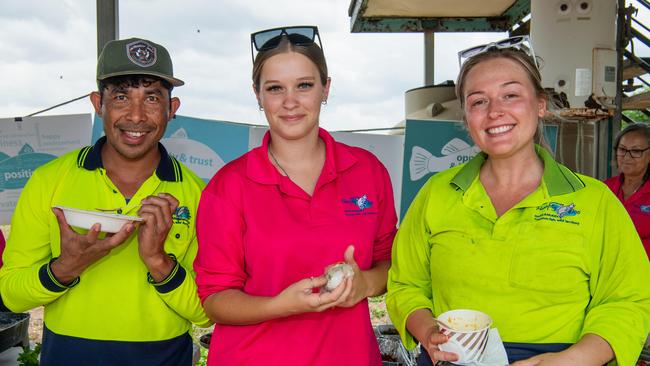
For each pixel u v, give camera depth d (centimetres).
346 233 181
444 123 420
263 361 179
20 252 202
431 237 182
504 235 164
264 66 179
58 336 199
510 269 162
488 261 165
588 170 427
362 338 189
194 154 400
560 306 160
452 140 421
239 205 180
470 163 183
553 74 418
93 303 197
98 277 198
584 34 409
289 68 177
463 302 170
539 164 176
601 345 150
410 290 189
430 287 192
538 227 162
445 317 157
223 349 186
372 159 205
